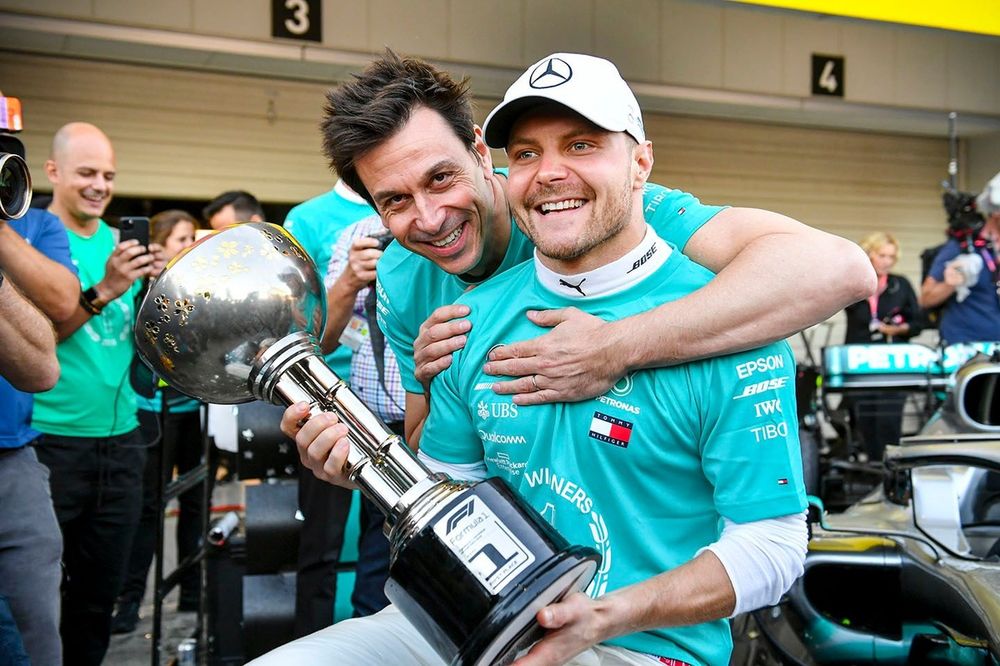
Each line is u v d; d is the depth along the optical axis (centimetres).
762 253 157
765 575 146
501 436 160
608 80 147
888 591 296
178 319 152
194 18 789
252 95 888
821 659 294
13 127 201
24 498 248
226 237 156
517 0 905
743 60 1027
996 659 243
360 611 311
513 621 127
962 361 555
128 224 345
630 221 157
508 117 150
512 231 190
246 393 161
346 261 329
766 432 149
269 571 329
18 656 199
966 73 1145
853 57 1082
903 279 755
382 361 311
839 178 1185
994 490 321
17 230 289
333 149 166
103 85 830
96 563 355
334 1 836
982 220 598
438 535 133
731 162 1120
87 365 349
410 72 165
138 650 421
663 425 152
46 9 743
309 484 320
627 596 140
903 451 307
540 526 134
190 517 480
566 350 152
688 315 149
